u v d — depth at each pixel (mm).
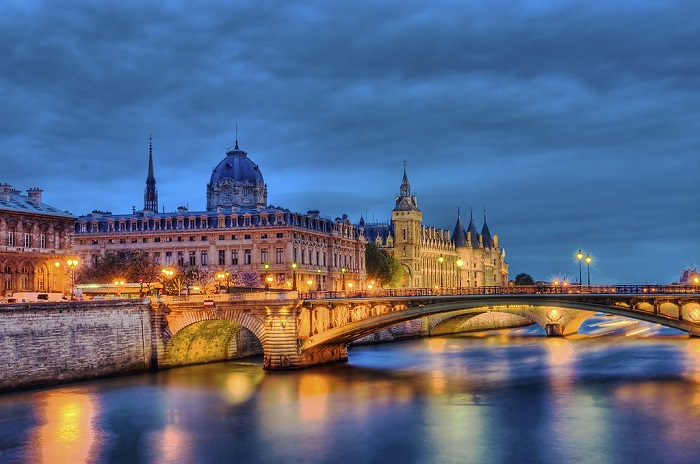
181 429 78500
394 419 81625
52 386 100750
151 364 116562
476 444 71625
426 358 133750
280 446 72125
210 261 198000
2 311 95688
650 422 78688
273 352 115375
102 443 73625
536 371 114500
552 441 72250
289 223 195125
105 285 139750
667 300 104750
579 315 181500
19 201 135750
